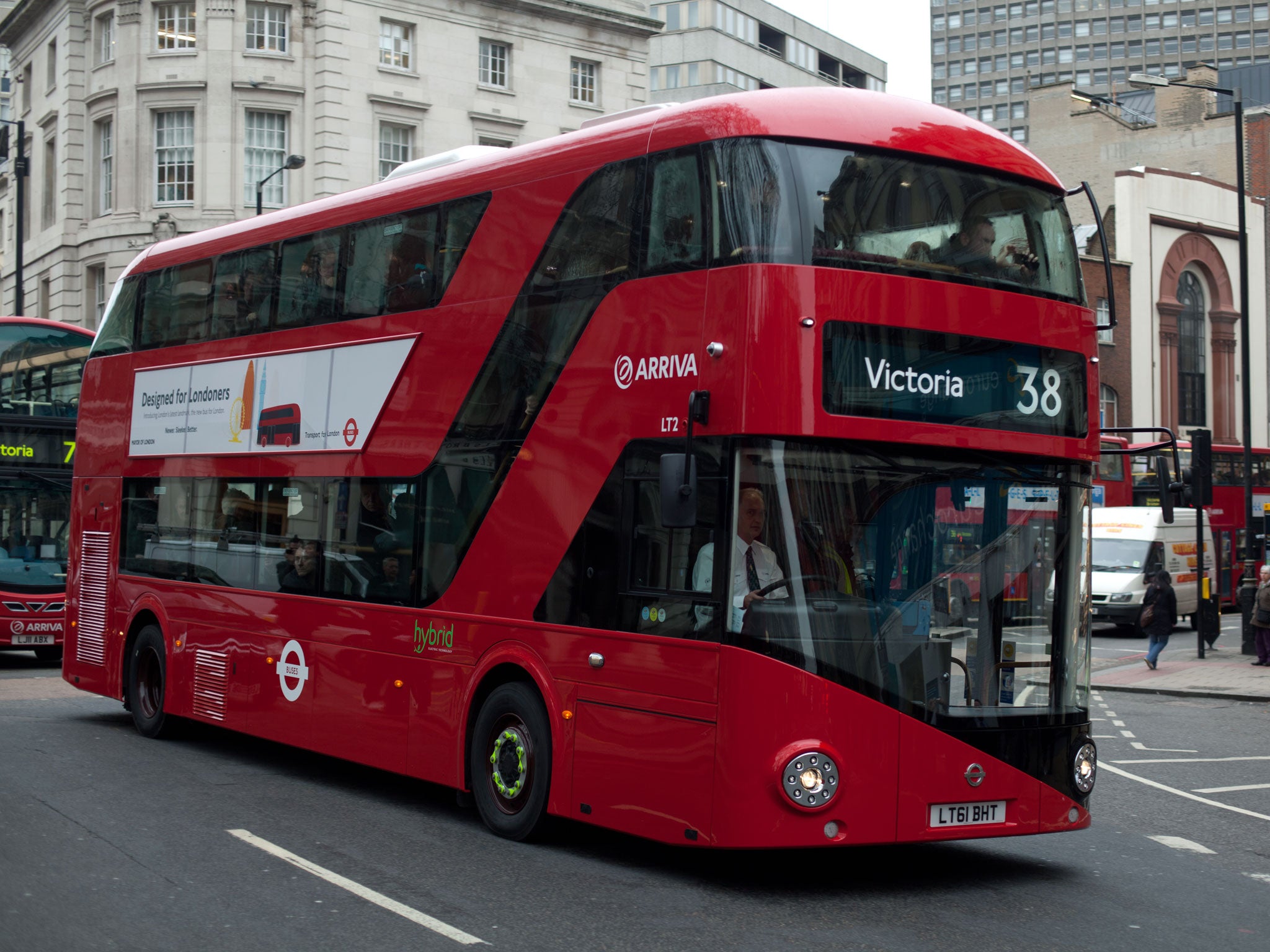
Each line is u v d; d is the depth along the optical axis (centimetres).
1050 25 14712
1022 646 799
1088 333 846
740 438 744
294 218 1180
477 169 980
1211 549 3647
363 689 1036
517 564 895
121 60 4278
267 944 648
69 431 2078
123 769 1159
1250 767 1339
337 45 4247
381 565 1028
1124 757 1401
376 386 1048
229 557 1231
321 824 942
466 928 679
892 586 760
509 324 926
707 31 7906
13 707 1602
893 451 768
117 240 4269
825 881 808
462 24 4509
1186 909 751
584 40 4791
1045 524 816
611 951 643
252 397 1209
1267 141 6091
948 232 799
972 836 768
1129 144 6325
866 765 739
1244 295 2698
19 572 2025
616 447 826
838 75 9112
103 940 652
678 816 760
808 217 754
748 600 739
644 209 828
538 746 870
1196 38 14175
